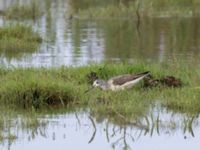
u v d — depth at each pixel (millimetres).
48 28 29359
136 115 14625
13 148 12523
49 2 39000
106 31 28484
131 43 25266
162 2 35688
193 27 29375
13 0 39438
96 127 14008
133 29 29031
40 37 26203
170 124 13992
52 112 15102
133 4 35906
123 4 35969
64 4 37969
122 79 16047
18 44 24594
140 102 15297
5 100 15547
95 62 20188
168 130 13727
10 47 24422
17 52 23797
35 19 32688
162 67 18984
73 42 25625
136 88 16531
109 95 15609
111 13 33250
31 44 24906
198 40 26000
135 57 21969
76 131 13703
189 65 19438
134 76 16109
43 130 13719
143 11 33562
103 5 36719
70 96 15648
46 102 15531
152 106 15203
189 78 17234
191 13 33625
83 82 17000
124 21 31641
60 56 22516
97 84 16109
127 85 16031
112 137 13344
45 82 15773
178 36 27000
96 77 17000
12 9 34000
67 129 13844
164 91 16094
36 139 13133
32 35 26219
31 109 15258
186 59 21188
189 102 15062
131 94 15797
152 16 32938
